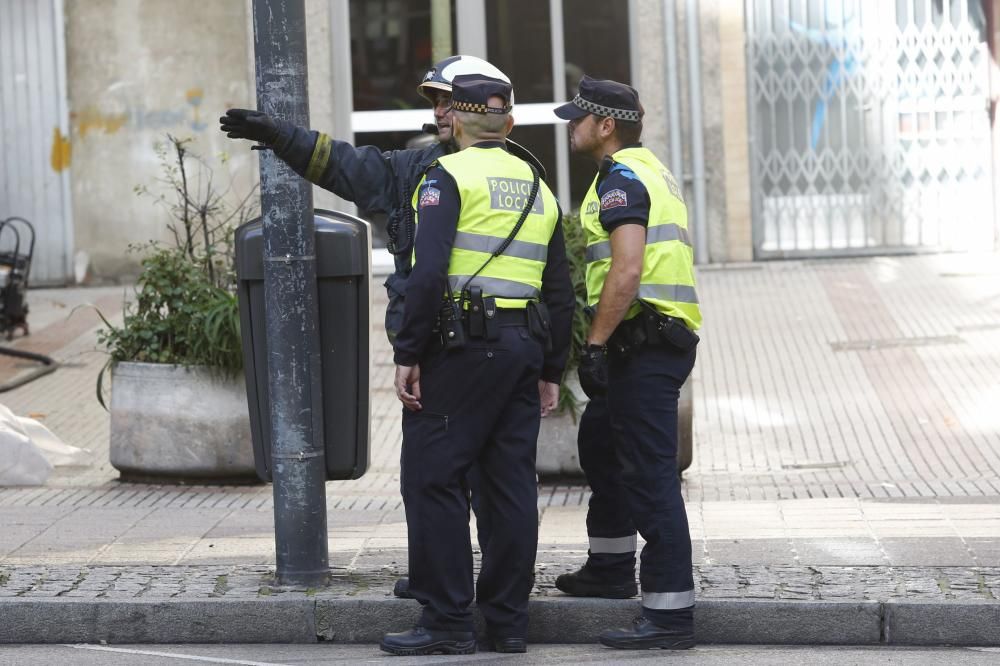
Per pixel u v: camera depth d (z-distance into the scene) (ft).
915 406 93.50
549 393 53.62
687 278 52.08
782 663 50.16
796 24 145.59
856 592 53.93
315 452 56.13
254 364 57.62
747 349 109.50
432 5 147.02
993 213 146.51
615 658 50.98
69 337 123.34
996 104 145.28
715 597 53.52
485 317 50.11
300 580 56.13
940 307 119.55
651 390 51.44
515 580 51.52
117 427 79.77
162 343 80.18
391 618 53.78
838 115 146.30
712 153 145.69
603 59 146.61
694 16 144.05
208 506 73.67
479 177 50.55
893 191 146.92
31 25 150.10
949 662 50.16
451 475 50.52
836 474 80.38
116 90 149.79
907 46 145.48
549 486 78.28
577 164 147.74
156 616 54.13
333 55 147.54
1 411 84.07
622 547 54.44
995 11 144.36
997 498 71.51
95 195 151.02
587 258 53.11
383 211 53.83
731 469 82.58
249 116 51.21
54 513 71.31
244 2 148.87
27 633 54.29
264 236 55.67
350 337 56.29
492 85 51.42
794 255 147.54
